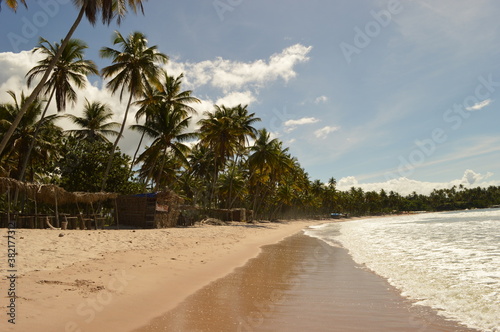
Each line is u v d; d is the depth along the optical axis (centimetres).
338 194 12444
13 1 1681
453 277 995
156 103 3400
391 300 723
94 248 1189
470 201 18962
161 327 527
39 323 490
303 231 3831
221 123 4059
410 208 18400
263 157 4875
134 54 2980
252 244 1972
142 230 2166
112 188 2994
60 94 2745
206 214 4288
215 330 522
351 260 1343
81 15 1822
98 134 3691
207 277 927
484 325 570
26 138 3072
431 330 546
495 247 1838
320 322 574
